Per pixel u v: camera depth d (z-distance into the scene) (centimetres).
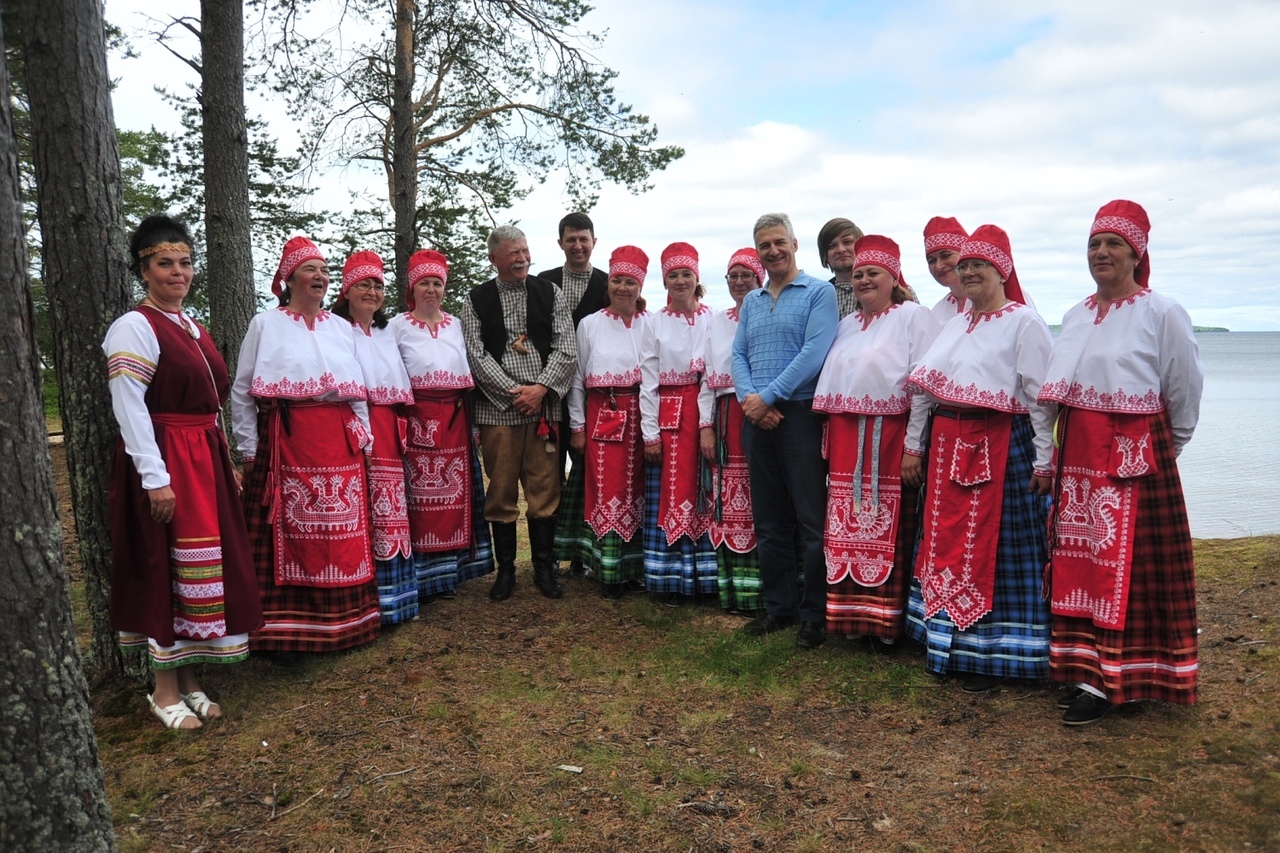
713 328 461
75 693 220
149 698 361
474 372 477
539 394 472
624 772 310
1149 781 286
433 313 470
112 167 359
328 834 277
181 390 337
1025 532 363
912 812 282
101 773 229
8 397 206
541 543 497
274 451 399
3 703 207
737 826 279
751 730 341
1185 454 1642
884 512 399
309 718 353
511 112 1159
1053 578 341
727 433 463
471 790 300
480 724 347
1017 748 317
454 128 1211
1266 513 1000
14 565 208
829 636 431
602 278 524
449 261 1258
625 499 489
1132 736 315
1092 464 327
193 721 345
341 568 405
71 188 349
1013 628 363
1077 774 295
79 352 359
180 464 336
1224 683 347
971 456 361
